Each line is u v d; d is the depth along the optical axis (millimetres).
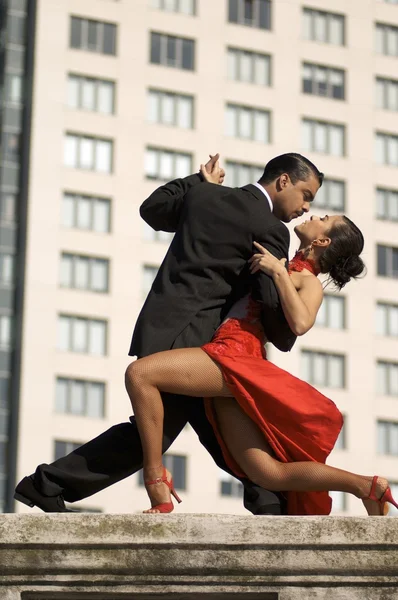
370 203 63344
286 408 5699
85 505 53812
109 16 60844
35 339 55875
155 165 60094
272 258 5938
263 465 5762
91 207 58469
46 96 59125
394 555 5086
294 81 63375
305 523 5117
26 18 60438
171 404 5914
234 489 56281
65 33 60031
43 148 58438
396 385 61125
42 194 57844
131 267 58062
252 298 5988
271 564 5086
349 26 64875
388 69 65125
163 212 6316
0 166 58344
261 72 62969
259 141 62125
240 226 6000
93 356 56469
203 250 6000
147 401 5727
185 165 60688
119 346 56906
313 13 64500
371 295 61719
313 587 5078
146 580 5082
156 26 61469
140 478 54719
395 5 65875
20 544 5078
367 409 60281
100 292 57406
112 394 56250
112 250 58031
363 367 60781
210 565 5086
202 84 61562
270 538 5102
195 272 5973
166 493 5742
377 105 64625
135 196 59125
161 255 58594
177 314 5887
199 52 61969
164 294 5957
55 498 5754
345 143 63656
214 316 5953
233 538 5102
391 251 62875
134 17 61188
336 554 5090
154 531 5105
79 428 55438
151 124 60438
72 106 59469
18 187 58375
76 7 60375
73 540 5086
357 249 6418
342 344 60781
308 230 6414
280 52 63438
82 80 60000
